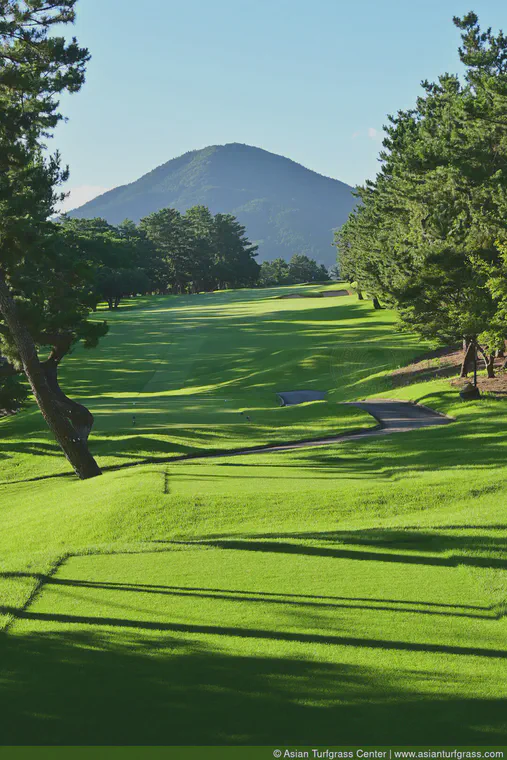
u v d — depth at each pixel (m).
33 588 10.42
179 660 7.29
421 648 7.38
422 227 43.09
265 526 16.03
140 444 31.61
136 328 92.44
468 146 36.47
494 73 45.06
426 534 12.98
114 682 6.81
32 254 28.58
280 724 5.84
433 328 40.66
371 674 6.75
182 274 191.75
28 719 6.09
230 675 6.85
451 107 43.66
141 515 17.41
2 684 6.84
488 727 5.66
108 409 44.03
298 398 52.50
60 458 32.00
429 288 38.94
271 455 27.55
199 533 15.84
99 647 7.79
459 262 37.19
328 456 25.59
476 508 15.77
